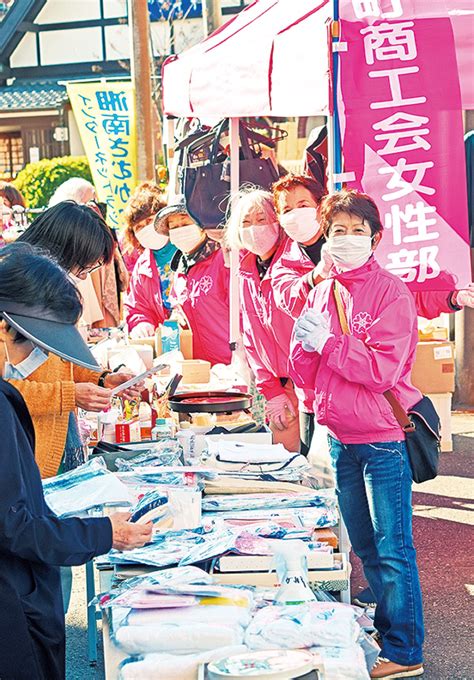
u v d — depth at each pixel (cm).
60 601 244
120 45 2169
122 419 445
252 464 356
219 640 222
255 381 526
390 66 416
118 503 289
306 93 445
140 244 705
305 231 465
